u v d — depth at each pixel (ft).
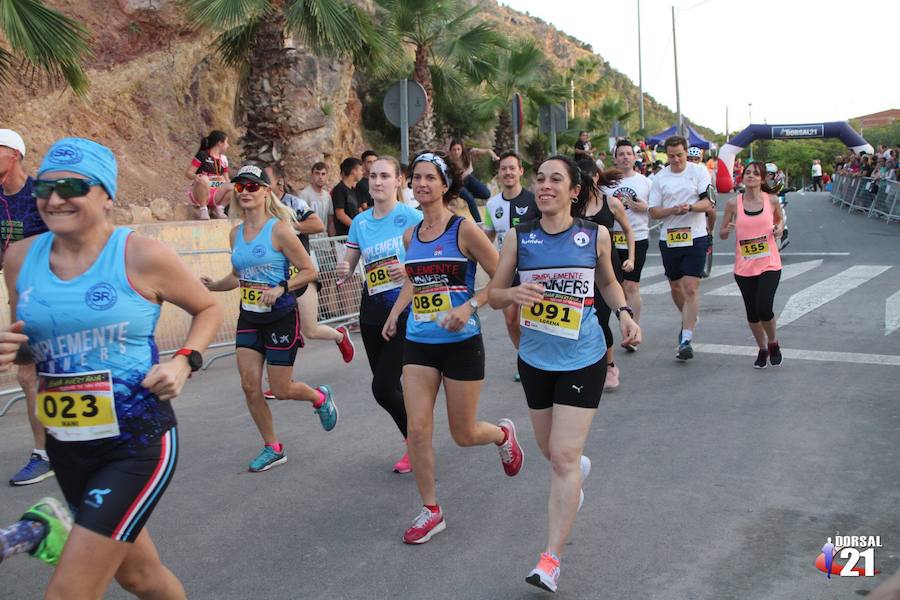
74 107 44.98
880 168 77.25
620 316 12.61
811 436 18.03
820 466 16.20
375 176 17.30
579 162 22.54
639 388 22.86
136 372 8.79
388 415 21.53
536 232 12.66
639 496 15.03
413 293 14.26
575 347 12.20
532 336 12.54
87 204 8.39
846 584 11.53
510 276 12.89
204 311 9.28
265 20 38.86
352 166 33.42
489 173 80.64
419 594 11.80
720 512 14.19
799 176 298.35
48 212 8.33
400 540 13.70
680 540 13.16
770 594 11.34
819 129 77.82
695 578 11.88
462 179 14.49
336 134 59.98
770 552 12.60
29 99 42.68
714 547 12.85
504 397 22.80
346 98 60.13
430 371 13.93
